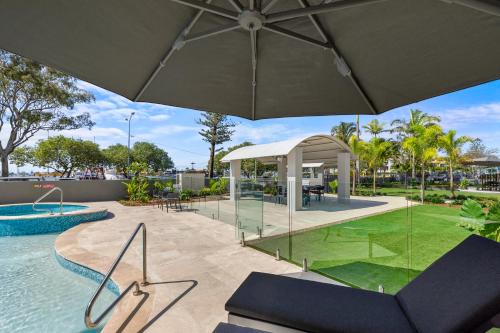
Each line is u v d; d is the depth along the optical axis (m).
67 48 2.10
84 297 4.18
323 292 2.21
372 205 12.84
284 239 6.12
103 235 6.89
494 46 1.79
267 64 2.51
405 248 5.25
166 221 8.99
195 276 4.08
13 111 20.61
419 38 1.90
